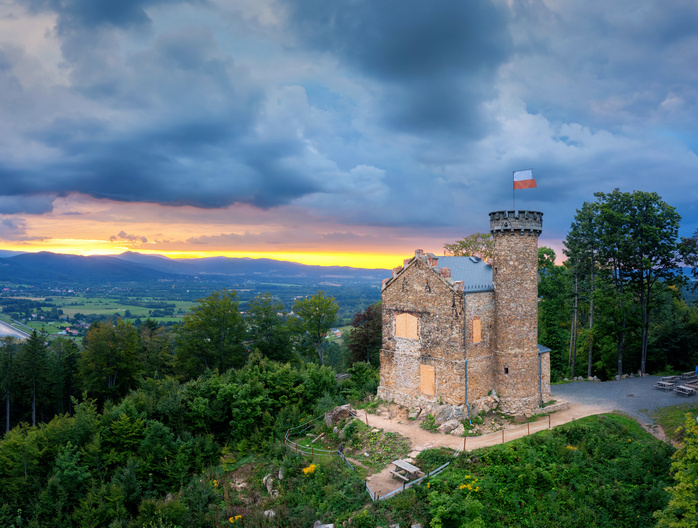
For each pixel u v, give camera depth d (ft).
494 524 83.25
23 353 190.90
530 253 129.08
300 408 156.66
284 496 102.83
